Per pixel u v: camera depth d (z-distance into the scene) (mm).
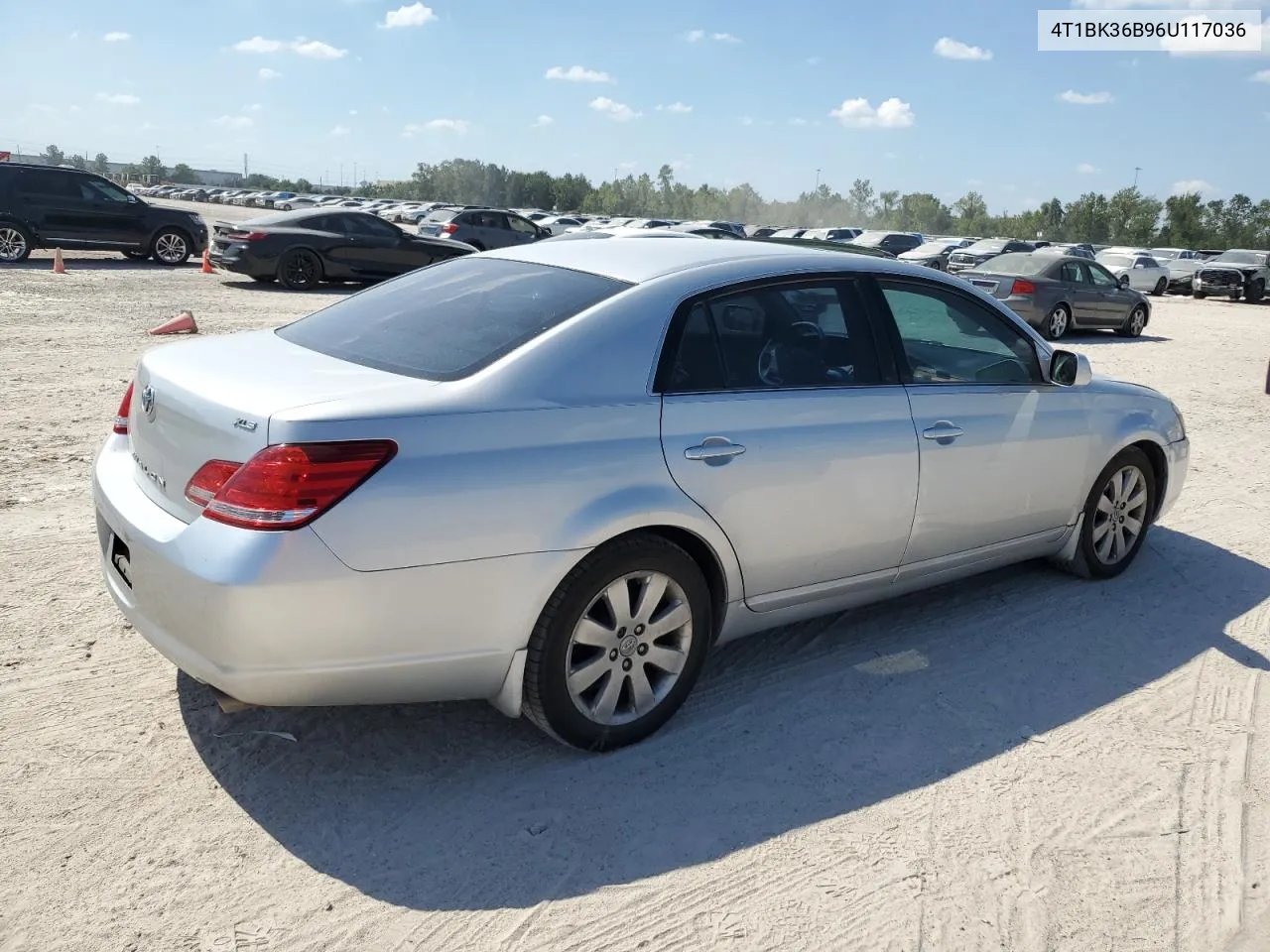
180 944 2430
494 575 2928
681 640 3430
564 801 3082
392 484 2754
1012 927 2652
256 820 2908
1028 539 4676
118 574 3234
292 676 2756
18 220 18797
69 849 2734
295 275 17891
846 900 2719
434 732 3428
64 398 7836
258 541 2650
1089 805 3213
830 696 3840
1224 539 6012
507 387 3020
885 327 3975
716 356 3459
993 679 4051
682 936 2553
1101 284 17641
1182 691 4027
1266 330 20938
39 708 3402
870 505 3826
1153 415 5168
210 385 2959
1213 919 2721
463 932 2525
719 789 3191
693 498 3297
